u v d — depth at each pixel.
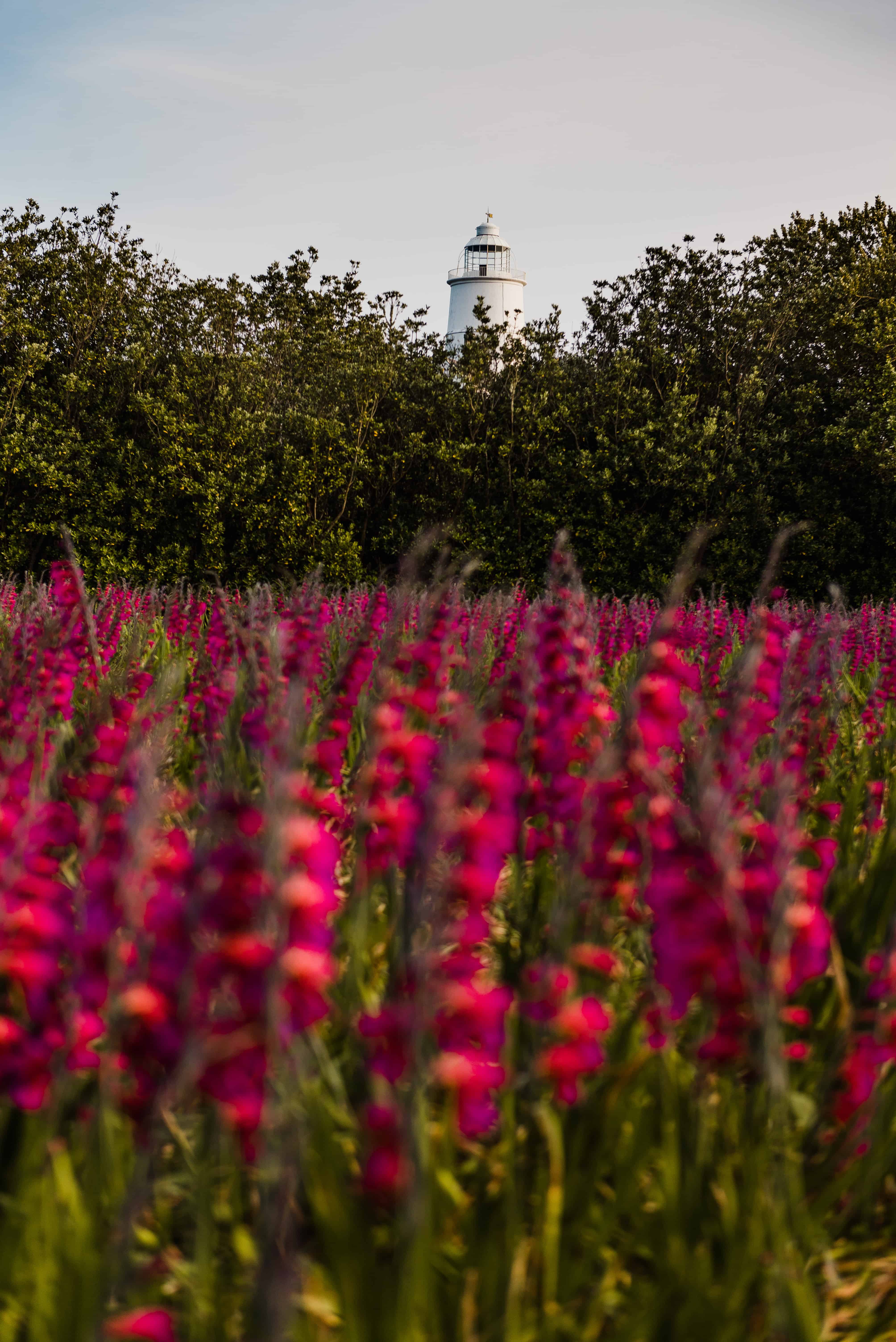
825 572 22.52
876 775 5.62
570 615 3.63
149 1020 1.99
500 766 2.94
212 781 4.50
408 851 2.66
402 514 23.44
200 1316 2.07
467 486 23.47
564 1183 2.39
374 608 6.71
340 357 24.14
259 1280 1.83
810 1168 2.67
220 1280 2.29
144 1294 2.11
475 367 22.67
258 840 2.33
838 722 6.07
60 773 4.14
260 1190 2.11
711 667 8.17
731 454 22.20
